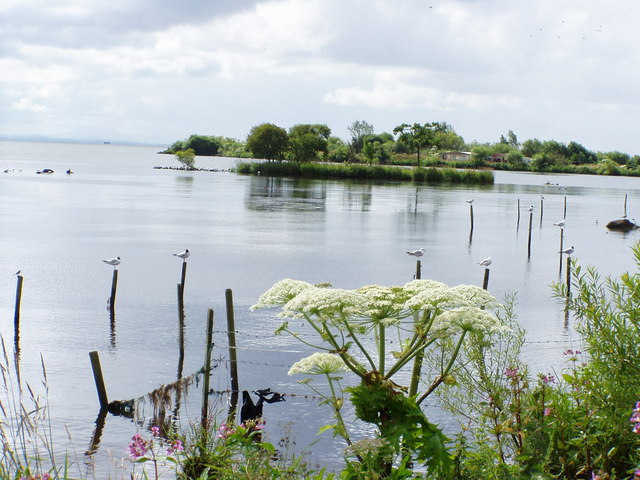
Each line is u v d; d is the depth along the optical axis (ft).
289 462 40.09
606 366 23.95
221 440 31.73
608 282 25.95
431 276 122.62
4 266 116.98
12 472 25.20
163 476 40.27
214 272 117.91
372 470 23.65
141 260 127.54
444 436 24.18
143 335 78.02
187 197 273.13
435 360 31.96
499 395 25.80
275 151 468.75
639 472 19.16
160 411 55.47
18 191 273.54
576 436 25.13
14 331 78.02
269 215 214.28
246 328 81.66
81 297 96.22
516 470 23.89
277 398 58.18
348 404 56.44
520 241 177.06
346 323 25.58
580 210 279.69
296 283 27.73
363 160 593.42
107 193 280.51
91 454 45.27
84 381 62.08
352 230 184.65
